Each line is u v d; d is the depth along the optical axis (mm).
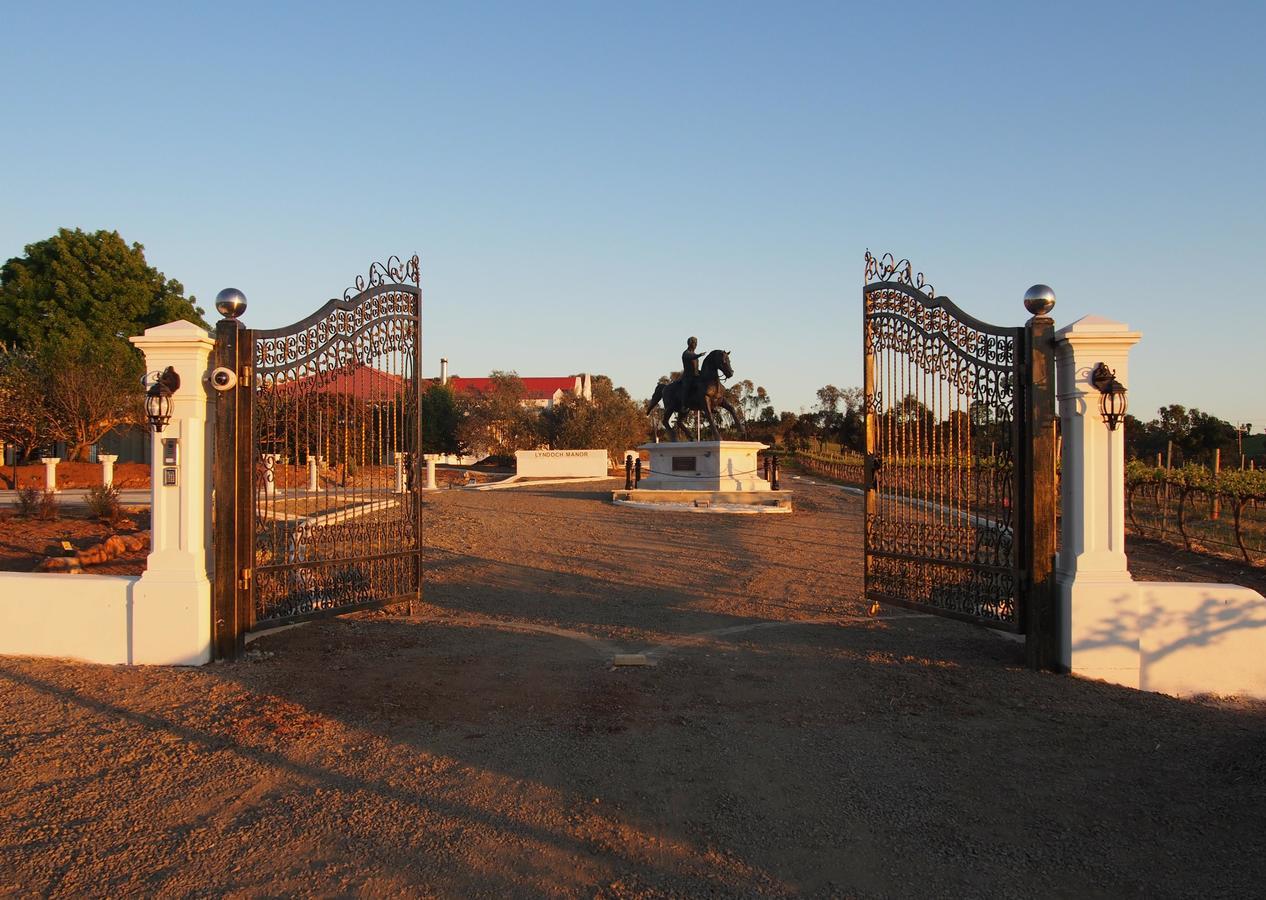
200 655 6922
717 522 19391
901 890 3574
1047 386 6781
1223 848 3926
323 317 7754
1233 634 6539
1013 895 3541
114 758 5008
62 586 7027
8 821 4207
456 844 3949
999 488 7238
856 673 6828
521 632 8289
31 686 6320
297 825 4148
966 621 7359
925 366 7824
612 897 3482
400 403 8773
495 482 38406
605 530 17516
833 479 41719
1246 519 19219
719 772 4828
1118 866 3781
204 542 7133
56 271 37594
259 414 7352
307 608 7648
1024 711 5883
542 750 5141
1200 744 5270
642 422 57719
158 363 6984
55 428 29406
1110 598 6590
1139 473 18547
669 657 7332
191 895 3508
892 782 4711
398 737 5352
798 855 3869
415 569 8648
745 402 80438
